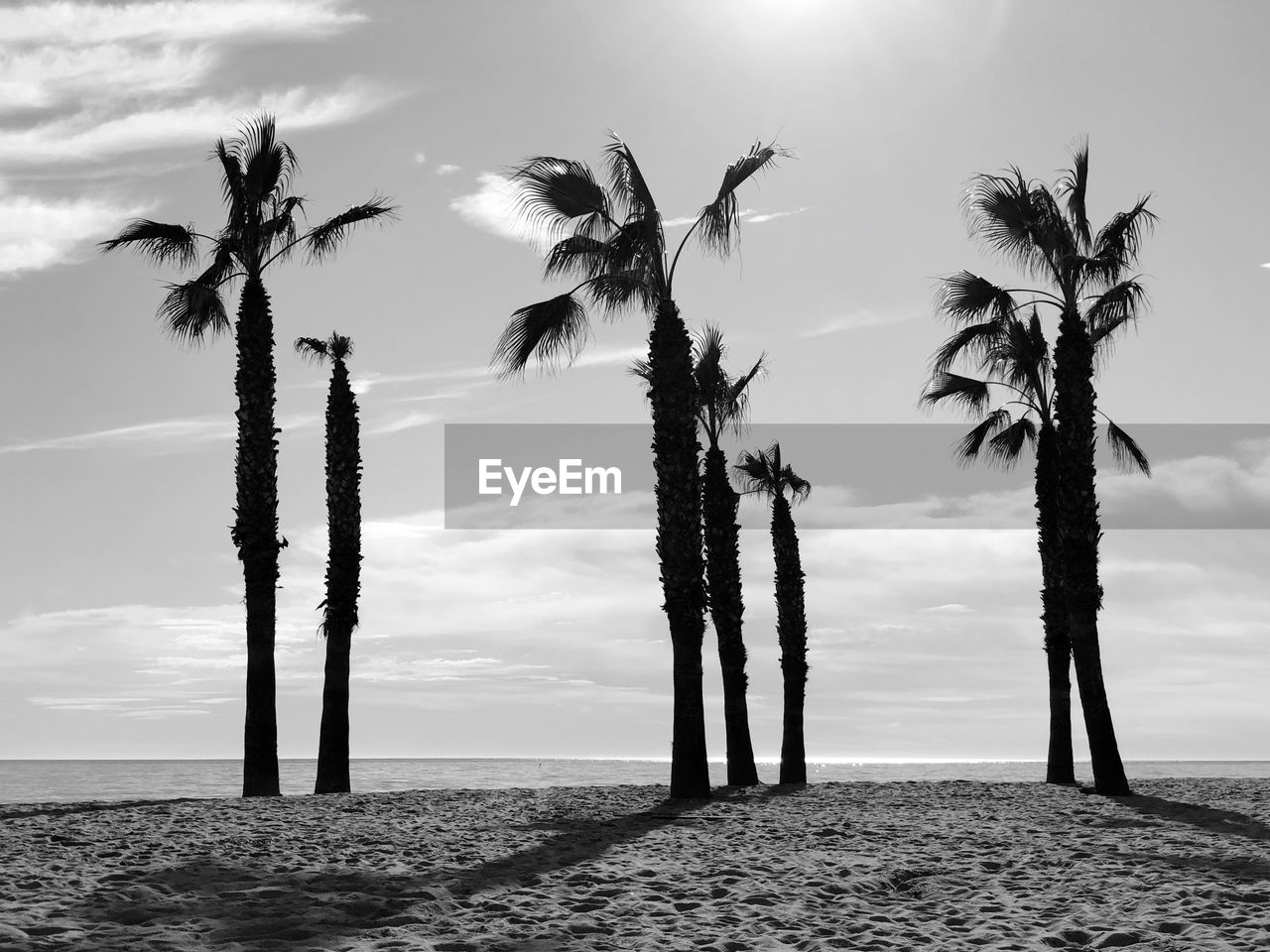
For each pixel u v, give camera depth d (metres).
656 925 8.05
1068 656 23.83
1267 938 7.29
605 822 15.27
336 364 22.48
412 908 8.34
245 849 11.59
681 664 19.02
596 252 19.06
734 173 18.91
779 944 7.46
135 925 7.59
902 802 18.48
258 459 19.97
